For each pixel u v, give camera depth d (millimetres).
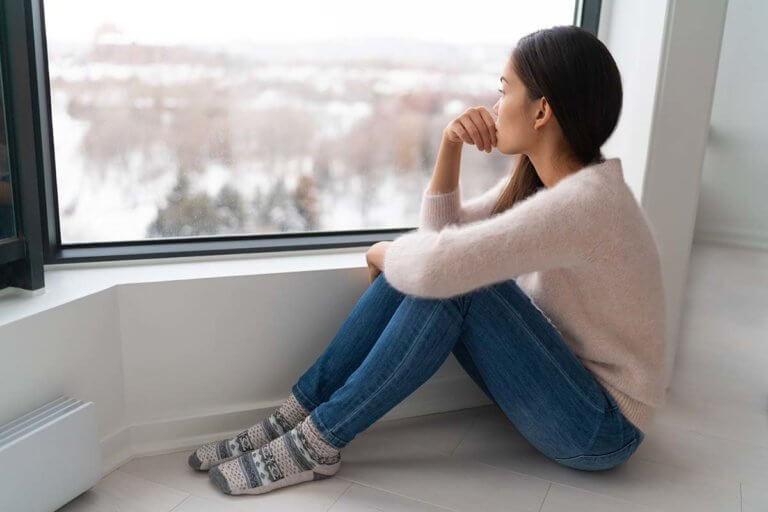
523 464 1650
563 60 1245
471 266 1228
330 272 1737
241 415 1724
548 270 1388
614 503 1500
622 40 1921
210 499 1469
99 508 1426
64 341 1434
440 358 1432
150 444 1647
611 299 1321
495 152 2072
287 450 1491
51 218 1622
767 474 1634
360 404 1446
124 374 1600
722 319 2814
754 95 4141
